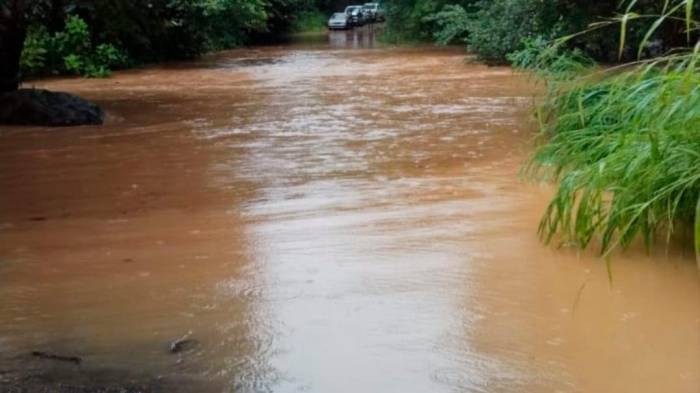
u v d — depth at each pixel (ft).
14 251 16.72
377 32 143.02
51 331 12.34
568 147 20.88
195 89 55.31
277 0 131.23
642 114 16.30
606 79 27.17
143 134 34.30
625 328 11.91
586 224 15.57
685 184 14.35
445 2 103.71
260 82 58.90
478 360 10.89
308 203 20.39
